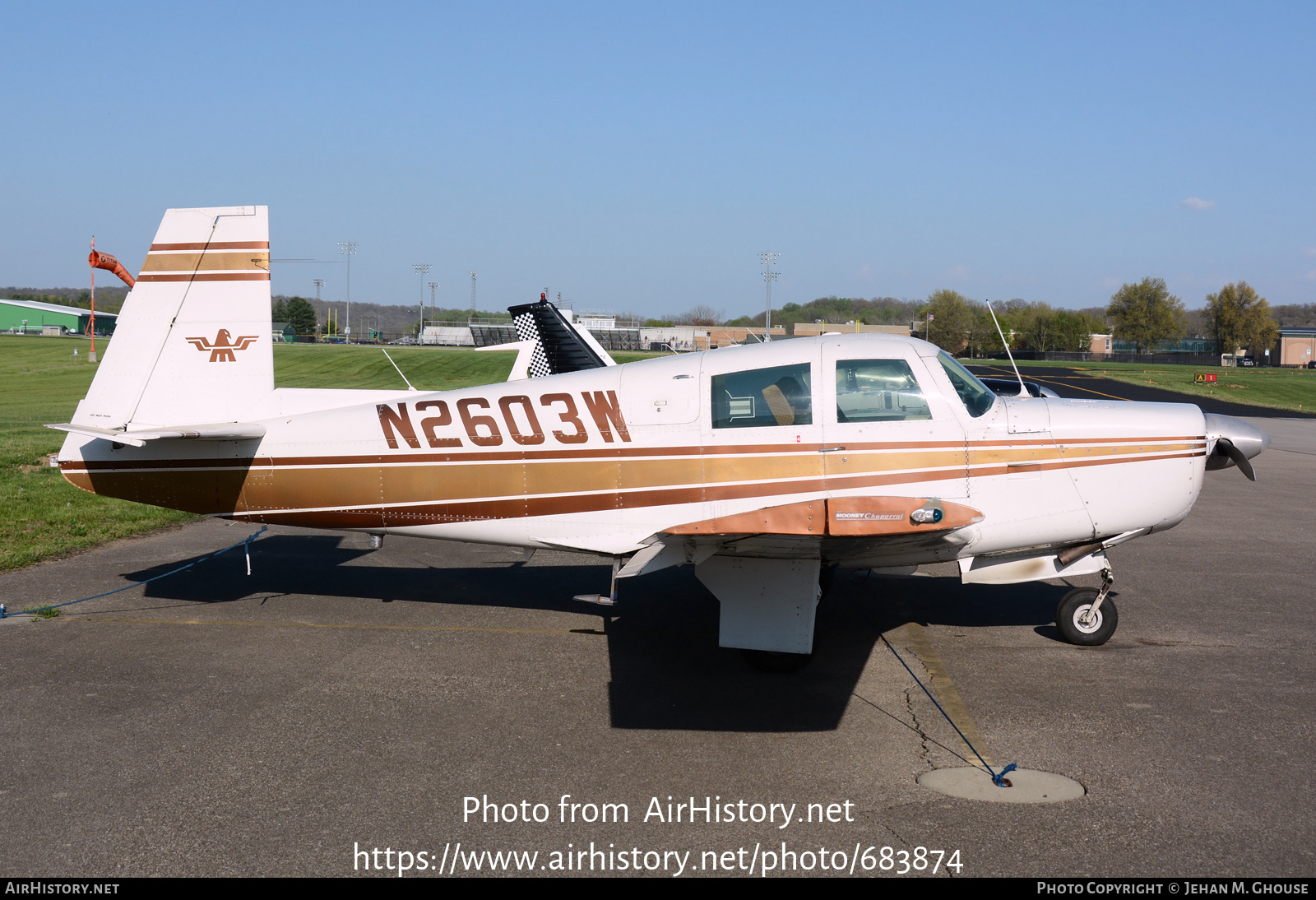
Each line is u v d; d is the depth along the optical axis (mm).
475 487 5859
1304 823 3504
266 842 3365
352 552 8570
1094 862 3240
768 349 5613
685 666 5395
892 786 3842
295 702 4762
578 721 4539
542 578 7594
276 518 6211
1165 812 3600
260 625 6133
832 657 5539
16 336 72125
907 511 4660
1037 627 6211
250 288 6191
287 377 42500
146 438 5781
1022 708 4699
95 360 49469
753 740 4309
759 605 5180
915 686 5043
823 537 4645
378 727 4434
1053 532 5523
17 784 3807
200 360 6199
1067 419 5488
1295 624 6262
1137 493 5457
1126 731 4406
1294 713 4617
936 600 6949
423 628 6129
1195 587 7293
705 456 5512
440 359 51281
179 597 6852
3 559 7758
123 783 3820
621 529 5695
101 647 5637
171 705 4695
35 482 11312
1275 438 23344
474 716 4598
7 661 5363
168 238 6199
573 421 5699
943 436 5383
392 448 5945
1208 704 4750
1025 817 3568
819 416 5414
